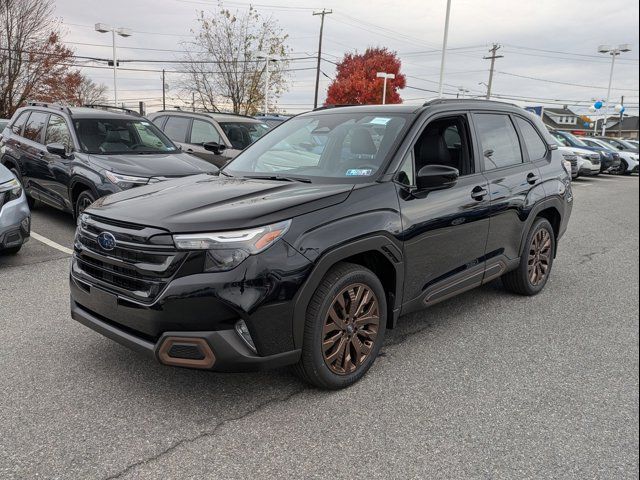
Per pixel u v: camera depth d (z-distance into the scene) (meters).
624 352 4.07
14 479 2.47
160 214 3.01
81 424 2.93
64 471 2.54
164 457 2.66
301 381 3.45
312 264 2.99
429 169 3.55
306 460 2.67
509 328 4.50
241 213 2.93
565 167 5.62
